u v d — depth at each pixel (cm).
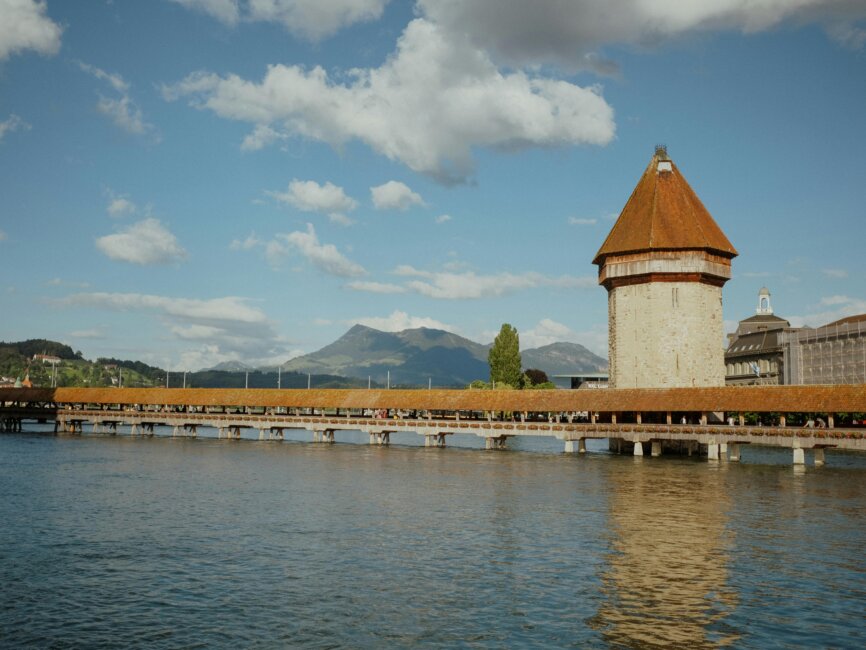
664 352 8775
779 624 2522
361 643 2358
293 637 2408
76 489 5425
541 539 3741
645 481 5969
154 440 10444
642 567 3206
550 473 6550
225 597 2800
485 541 3697
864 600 2761
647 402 8175
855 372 11919
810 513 4462
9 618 2567
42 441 10081
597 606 2700
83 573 3106
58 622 2534
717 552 3469
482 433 9056
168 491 5366
